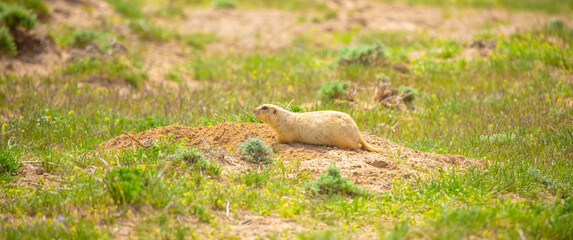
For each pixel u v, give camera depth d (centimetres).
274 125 1897
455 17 5722
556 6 6391
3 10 3569
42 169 1702
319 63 3791
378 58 3544
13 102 2692
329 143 1870
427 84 3173
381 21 5475
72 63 3491
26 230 1199
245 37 4800
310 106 2702
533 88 2912
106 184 1366
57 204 1346
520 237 1200
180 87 3098
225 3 5959
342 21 5416
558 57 3353
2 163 1662
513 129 2302
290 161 1755
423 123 2459
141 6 5394
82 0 4838
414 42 4231
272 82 3300
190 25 5109
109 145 1941
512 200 1546
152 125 2298
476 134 2253
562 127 2247
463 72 3347
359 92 2997
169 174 1552
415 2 6625
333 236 1212
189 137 1948
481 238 1212
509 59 3469
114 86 3222
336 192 1519
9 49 3459
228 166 1680
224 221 1326
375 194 1516
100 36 3881
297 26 5275
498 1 6712
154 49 4175
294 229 1285
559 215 1323
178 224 1273
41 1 4312
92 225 1232
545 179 1678
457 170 1736
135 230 1241
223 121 2281
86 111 2555
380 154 1831
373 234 1267
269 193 1489
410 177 1653
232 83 3294
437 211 1379
